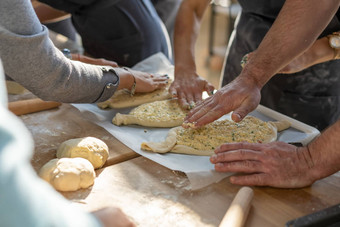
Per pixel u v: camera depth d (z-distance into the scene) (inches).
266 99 74.5
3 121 18.6
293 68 58.2
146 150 51.2
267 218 38.2
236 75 79.0
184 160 49.4
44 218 18.7
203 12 77.3
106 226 25.2
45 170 42.8
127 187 43.0
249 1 69.7
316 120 72.1
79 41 120.0
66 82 50.1
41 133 55.5
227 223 34.4
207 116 51.3
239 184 43.3
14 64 44.8
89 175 42.6
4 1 41.3
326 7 49.1
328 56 60.9
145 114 60.2
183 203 40.3
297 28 49.3
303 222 33.5
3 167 18.0
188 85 67.1
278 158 43.2
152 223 37.1
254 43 71.4
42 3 85.0
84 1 79.0
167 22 107.6
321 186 43.1
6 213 17.9
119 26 83.8
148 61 81.5
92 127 58.1
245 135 54.4
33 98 66.5
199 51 192.4
